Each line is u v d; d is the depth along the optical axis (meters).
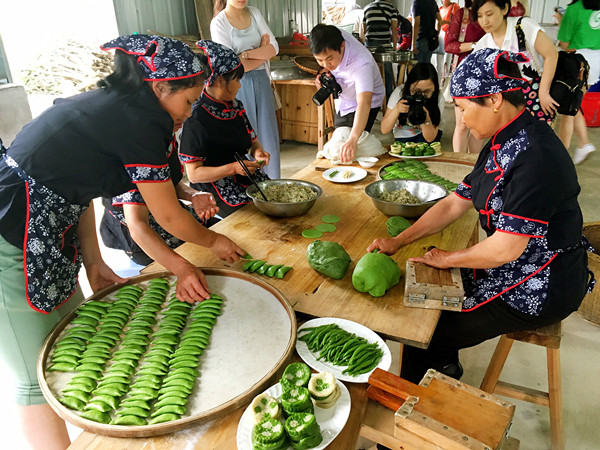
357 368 1.11
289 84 6.07
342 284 1.49
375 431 0.99
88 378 1.10
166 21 5.16
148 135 1.29
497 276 1.54
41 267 1.37
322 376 1.03
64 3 4.55
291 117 6.29
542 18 8.97
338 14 9.10
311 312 1.34
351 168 2.57
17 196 1.31
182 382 1.06
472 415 0.90
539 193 1.26
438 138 3.45
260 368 1.11
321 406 0.98
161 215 1.39
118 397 1.06
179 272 1.44
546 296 1.45
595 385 2.27
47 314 1.43
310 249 1.56
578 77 3.46
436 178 2.34
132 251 2.24
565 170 1.29
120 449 0.93
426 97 3.09
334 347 1.17
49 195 1.34
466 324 1.59
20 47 4.62
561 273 1.45
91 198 1.44
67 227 1.44
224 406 0.97
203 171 2.28
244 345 1.19
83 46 4.59
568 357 2.46
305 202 1.91
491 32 3.40
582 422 2.06
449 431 0.87
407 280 1.37
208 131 2.34
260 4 6.44
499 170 1.39
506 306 1.51
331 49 2.84
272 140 4.01
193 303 1.39
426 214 1.75
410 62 5.94
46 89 4.52
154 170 1.32
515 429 2.04
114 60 1.30
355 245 1.74
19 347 1.43
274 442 0.86
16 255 1.33
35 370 1.48
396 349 2.54
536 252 1.45
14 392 1.51
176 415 0.98
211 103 2.33
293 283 1.50
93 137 1.29
